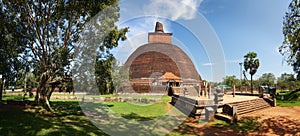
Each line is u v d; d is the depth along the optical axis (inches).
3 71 439.8
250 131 362.6
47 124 316.2
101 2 463.5
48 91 491.2
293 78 1729.8
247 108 575.8
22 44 463.8
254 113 553.3
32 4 447.5
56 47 477.7
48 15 465.7
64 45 481.1
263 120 460.4
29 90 601.3
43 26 466.9
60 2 464.4
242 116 497.7
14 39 437.1
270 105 713.0
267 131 367.6
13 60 454.9
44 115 396.5
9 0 415.5
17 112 386.3
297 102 814.5
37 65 494.6
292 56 690.8
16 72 483.5
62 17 488.4
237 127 386.0
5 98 730.8
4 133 257.9
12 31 426.0
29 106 450.9
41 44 469.7
